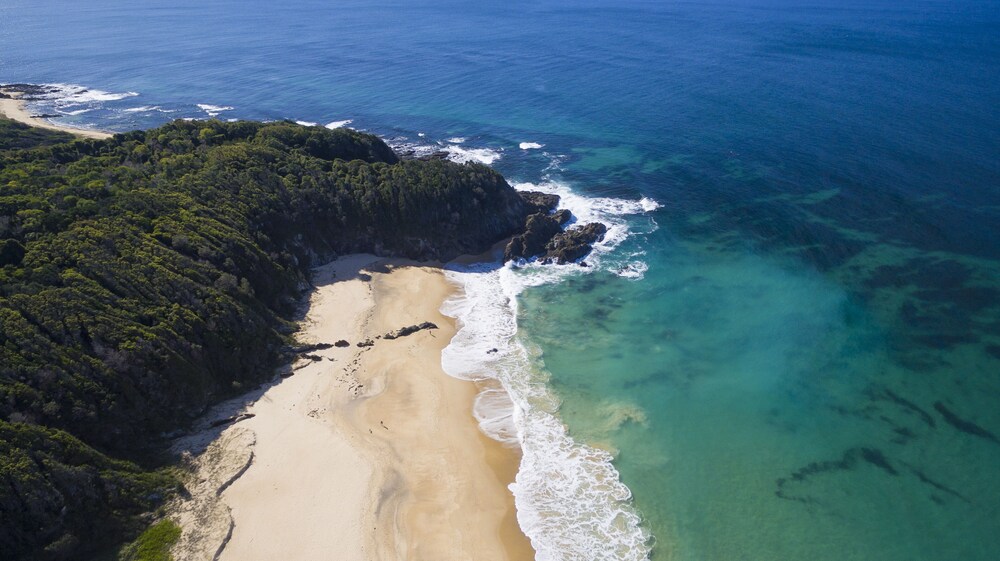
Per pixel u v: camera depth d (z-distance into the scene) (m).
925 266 69.88
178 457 44.84
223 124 90.69
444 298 68.50
